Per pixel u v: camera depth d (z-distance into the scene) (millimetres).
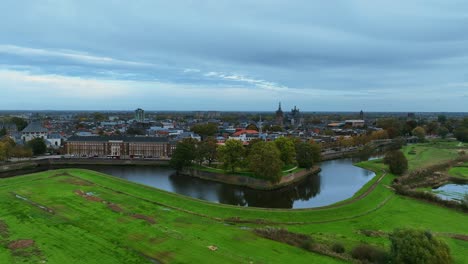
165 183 174375
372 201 123500
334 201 137875
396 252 66375
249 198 144250
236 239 84750
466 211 114125
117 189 136250
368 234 91938
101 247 79375
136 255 75625
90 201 116312
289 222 102188
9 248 77938
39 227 91125
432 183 158125
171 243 81688
